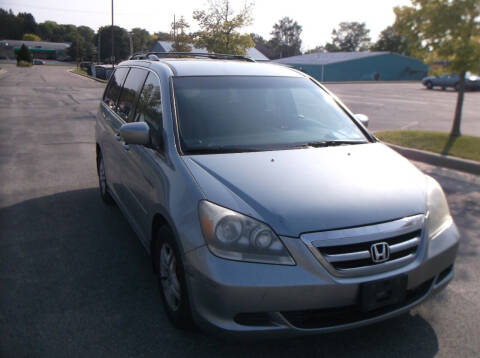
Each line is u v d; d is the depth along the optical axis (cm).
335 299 243
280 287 237
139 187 359
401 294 258
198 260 248
